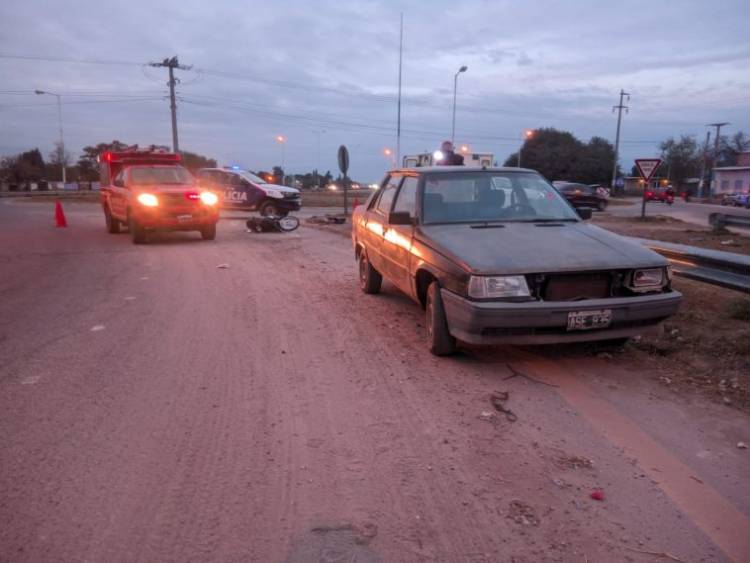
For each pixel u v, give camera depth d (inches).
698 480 129.3
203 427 152.8
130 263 429.4
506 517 114.4
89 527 111.0
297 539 107.6
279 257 464.4
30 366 198.5
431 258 203.5
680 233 692.7
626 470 132.8
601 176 2822.3
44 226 758.5
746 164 2819.9
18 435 147.8
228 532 109.6
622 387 181.2
